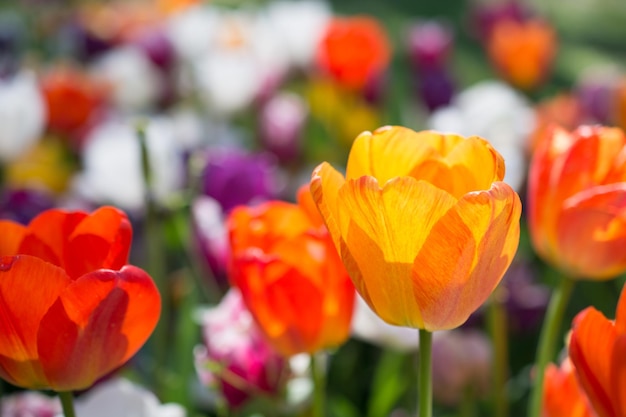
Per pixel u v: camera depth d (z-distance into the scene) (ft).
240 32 5.69
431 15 11.60
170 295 3.31
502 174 2.06
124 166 3.47
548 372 2.31
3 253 2.19
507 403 3.12
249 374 2.70
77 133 4.65
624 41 10.94
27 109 3.78
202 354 2.85
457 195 2.10
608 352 2.05
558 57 9.54
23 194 3.15
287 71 5.87
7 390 3.20
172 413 2.58
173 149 3.53
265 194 3.29
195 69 5.13
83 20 6.82
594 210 2.29
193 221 3.04
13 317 2.09
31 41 7.89
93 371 2.14
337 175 2.07
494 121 4.08
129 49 5.49
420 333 2.11
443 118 4.29
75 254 2.17
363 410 3.26
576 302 3.60
